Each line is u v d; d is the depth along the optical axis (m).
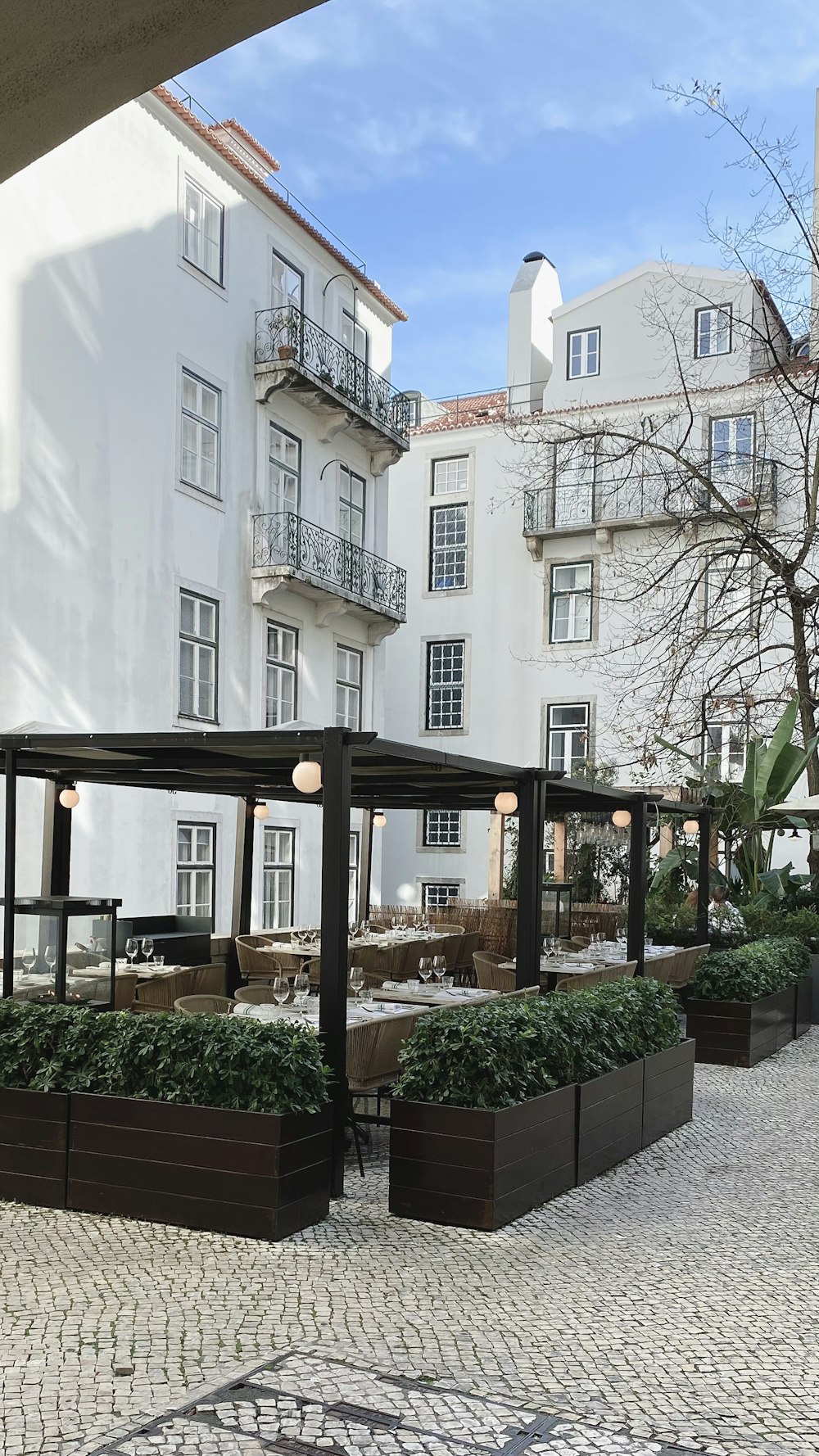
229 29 3.51
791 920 15.69
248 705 18.94
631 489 25.16
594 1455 3.67
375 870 24.97
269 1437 3.73
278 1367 4.28
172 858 16.77
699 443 24.52
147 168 16.44
